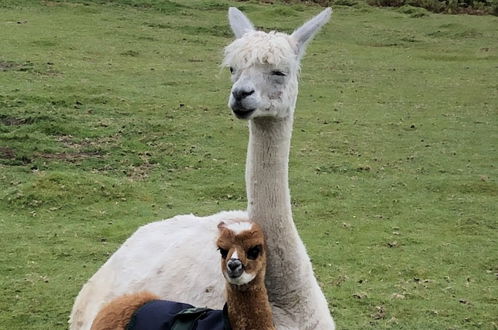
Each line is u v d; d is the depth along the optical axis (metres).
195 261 7.33
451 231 13.56
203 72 25.95
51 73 23.86
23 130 18.20
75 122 18.97
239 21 7.07
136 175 15.98
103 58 26.97
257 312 6.10
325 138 19.20
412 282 11.34
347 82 26.06
